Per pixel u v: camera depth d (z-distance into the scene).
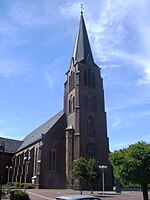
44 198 34.78
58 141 61.12
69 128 58.59
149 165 21.05
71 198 12.95
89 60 65.50
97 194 43.50
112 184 57.03
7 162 80.88
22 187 54.50
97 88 64.00
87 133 58.81
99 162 58.00
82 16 71.81
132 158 21.36
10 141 86.88
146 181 20.97
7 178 79.06
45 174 56.97
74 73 64.38
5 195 33.00
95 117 61.22
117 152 22.77
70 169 55.25
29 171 63.88
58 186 57.59
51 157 59.16
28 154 68.19
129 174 21.17
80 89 61.44
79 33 69.50
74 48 68.81
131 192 51.62
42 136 59.69
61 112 69.12
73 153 56.69
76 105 60.00
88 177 44.59
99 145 59.34
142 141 22.58
